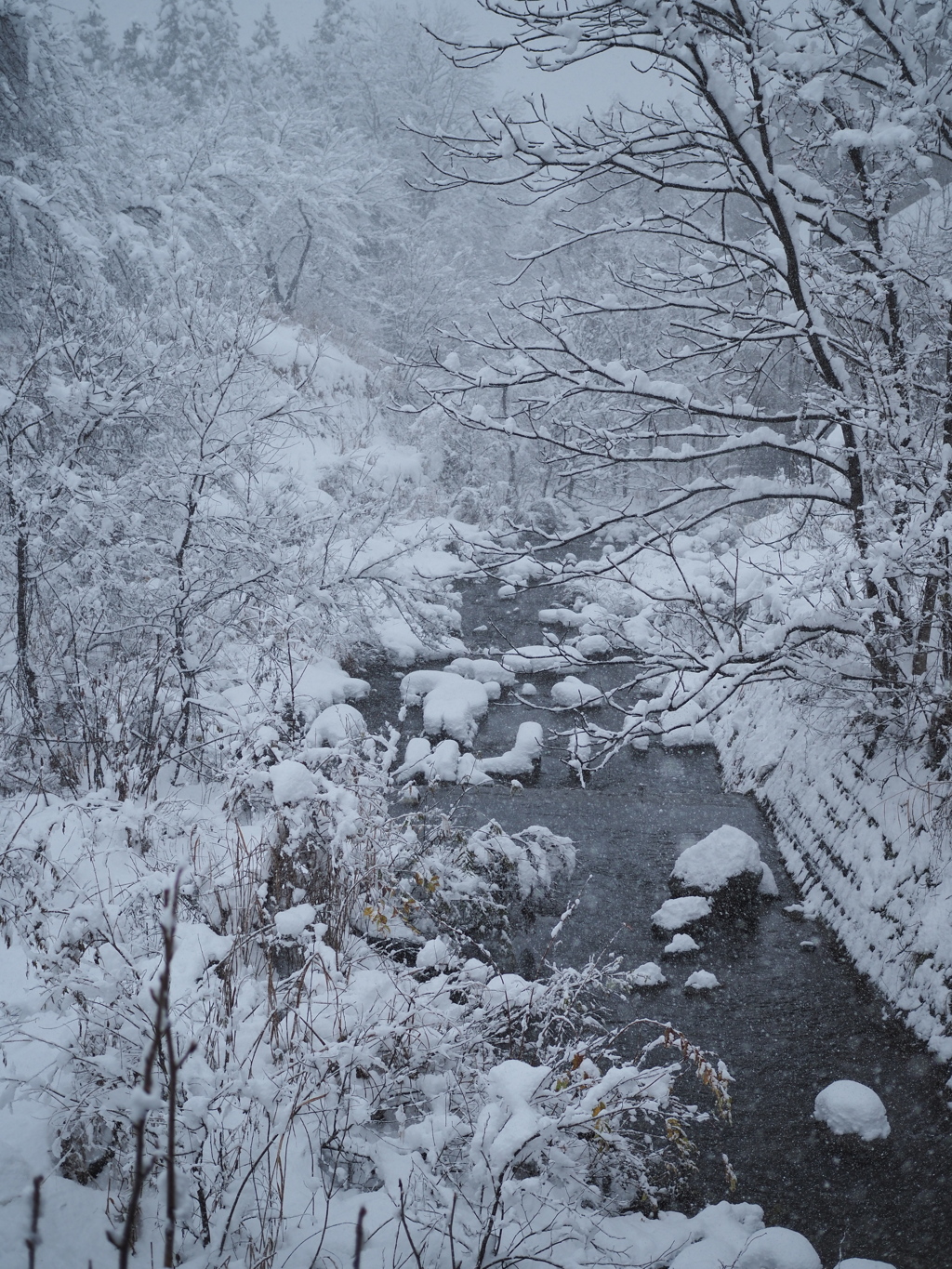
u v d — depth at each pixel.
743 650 5.86
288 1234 3.05
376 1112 3.79
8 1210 2.77
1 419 7.10
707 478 6.00
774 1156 4.45
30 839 4.74
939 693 5.87
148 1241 2.86
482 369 6.18
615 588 15.23
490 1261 3.04
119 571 7.50
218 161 19.75
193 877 5.09
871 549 5.45
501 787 9.23
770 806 8.52
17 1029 3.34
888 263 6.06
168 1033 1.52
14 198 11.49
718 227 6.92
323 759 6.07
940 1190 4.21
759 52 4.96
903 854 6.02
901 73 5.49
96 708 6.80
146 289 12.89
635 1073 3.50
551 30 4.93
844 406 5.70
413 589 9.00
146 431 8.54
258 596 8.11
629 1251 3.42
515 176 5.64
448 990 4.26
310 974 4.14
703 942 6.41
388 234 28.55
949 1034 4.97
